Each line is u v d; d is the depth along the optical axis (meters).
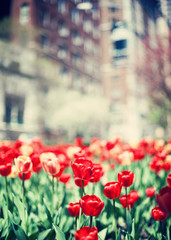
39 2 32.38
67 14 37.69
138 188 2.88
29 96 26.52
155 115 19.17
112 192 1.60
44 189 2.81
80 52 39.97
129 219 1.80
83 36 41.22
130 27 34.22
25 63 23.84
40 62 24.59
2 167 1.95
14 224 1.68
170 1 19.69
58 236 1.56
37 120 27.44
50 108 26.27
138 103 42.28
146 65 19.03
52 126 28.78
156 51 18.64
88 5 29.02
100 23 45.56
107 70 45.03
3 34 20.91
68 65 36.69
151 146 4.20
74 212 1.65
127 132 41.31
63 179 2.44
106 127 41.06
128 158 2.87
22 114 27.41
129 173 1.76
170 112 18.38
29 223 1.92
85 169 1.60
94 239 1.26
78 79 39.31
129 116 41.72
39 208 2.13
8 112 26.39
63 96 26.72
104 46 45.97
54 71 26.95
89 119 30.05
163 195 1.23
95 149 3.84
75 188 2.45
